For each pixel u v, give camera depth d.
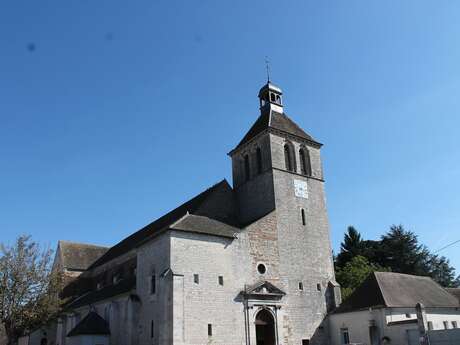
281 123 45.41
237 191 45.19
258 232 37.59
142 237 49.22
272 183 40.75
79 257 61.06
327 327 38.81
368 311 35.84
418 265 71.19
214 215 42.03
